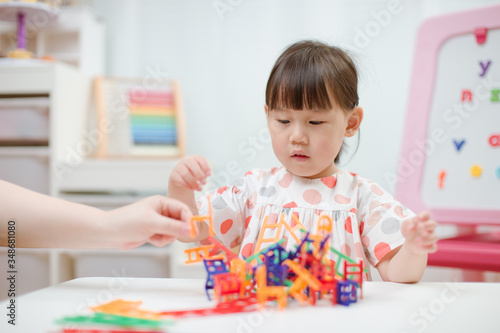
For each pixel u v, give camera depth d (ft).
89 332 1.05
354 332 1.09
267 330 1.09
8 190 1.58
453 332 1.11
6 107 5.92
